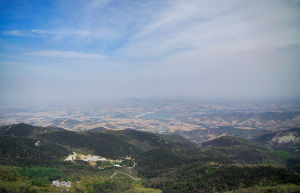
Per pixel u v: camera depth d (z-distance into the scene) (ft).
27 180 603.67
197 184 625.41
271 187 527.40
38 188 568.41
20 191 532.73
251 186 565.12
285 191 499.10
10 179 582.35
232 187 575.79
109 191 653.30
